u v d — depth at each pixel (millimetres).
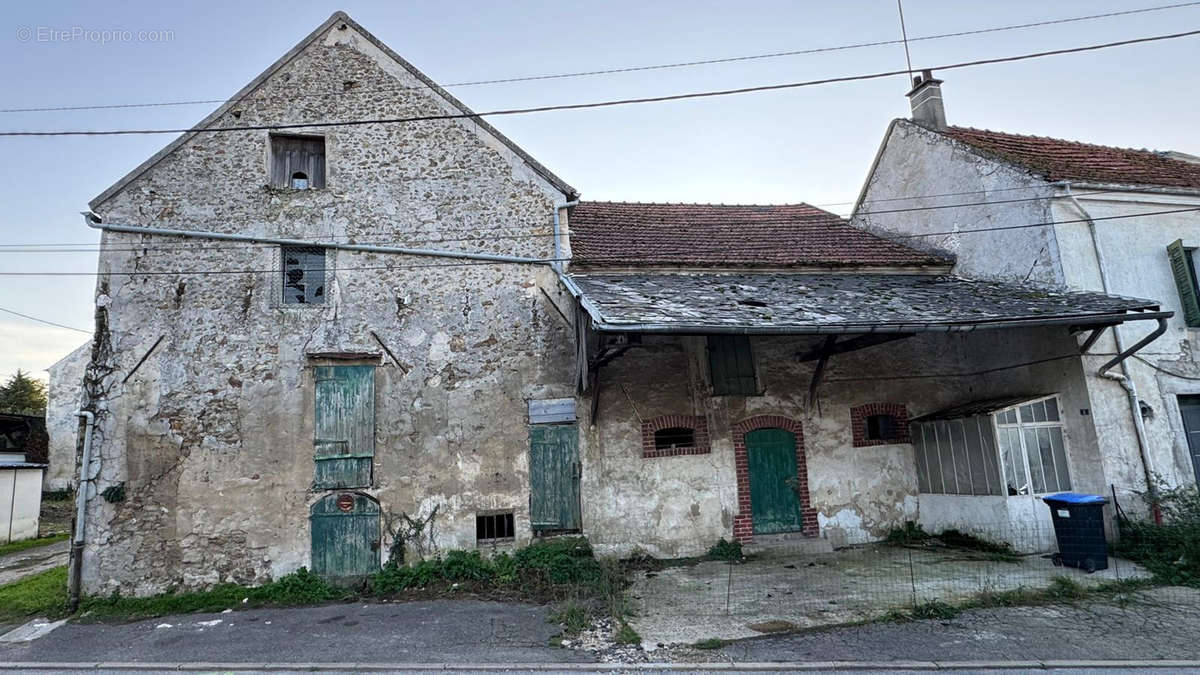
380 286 10609
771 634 6867
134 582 9273
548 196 11320
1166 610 7227
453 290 10781
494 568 9672
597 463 10680
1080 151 13234
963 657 6066
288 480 9844
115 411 9656
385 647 6945
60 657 7059
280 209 10555
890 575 9062
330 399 10156
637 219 14188
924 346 12461
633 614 7773
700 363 11367
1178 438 10438
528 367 10711
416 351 10492
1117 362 10094
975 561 9688
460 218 11000
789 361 11812
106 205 10141
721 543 10844
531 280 11008
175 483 9609
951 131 13594
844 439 11734
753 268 12234
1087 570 8789
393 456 10148
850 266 12492
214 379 9938
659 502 10797
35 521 19375
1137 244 11094
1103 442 10008
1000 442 10273
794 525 11289
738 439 11297
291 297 10539
